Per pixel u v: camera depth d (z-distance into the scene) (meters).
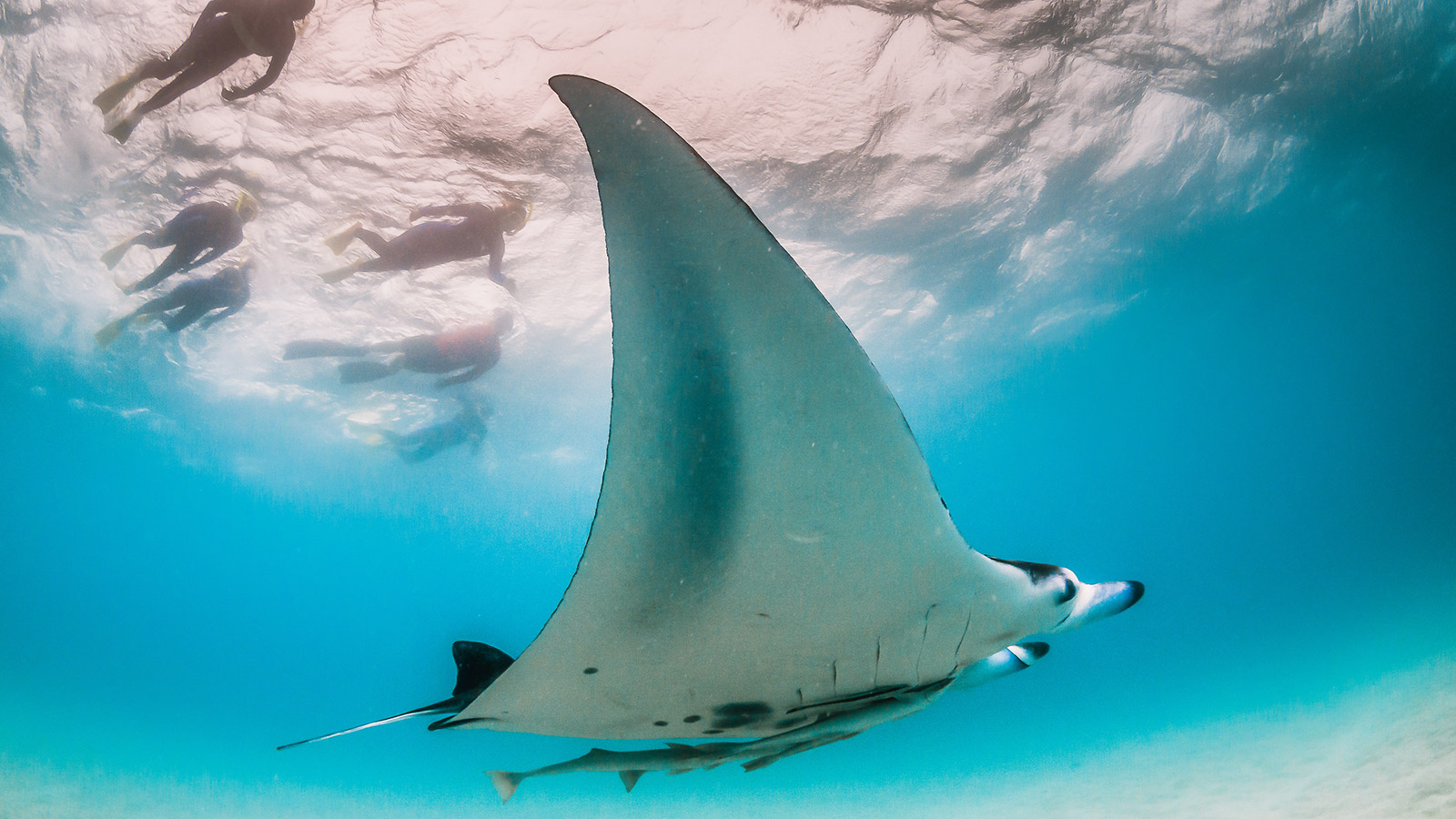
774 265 1.21
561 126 7.58
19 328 12.27
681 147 1.13
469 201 8.36
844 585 1.52
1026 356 17.11
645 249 1.20
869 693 1.80
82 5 6.32
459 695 2.15
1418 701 8.34
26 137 7.83
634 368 1.26
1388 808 4.99
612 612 1.53
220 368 12.84
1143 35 7.75
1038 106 8.31
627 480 1.34
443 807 13.67
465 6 6.31
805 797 12.23
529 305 10.88
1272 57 8.73
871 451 1.35
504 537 29.58
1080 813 7.33
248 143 7.69
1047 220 10.84
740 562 1.47
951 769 13.79
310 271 9.71
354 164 7.92
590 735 1.96
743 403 1.32
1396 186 14.47
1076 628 1.84
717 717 1.86
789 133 8.05
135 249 9.59
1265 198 12.76
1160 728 13.45
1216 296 17.31
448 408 14.48
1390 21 8.89
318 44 6.57
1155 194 11.02
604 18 6.53
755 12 6.62
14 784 11.65
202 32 6.09
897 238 10.30
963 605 1.62
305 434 16.19
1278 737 9.16
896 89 7.68
